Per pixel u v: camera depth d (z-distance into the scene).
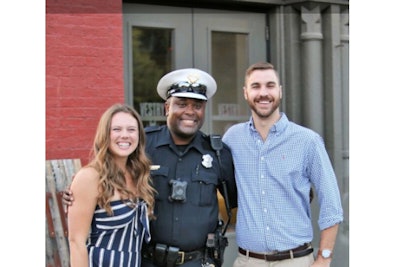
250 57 5.87
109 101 4.88
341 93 5.75
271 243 3.50
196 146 3.56
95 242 3.18
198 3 5.60
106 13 4.85
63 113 4.73
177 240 3.41
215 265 3.55
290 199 3.52
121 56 4.91
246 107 5.86
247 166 3.58
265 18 5.84
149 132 3.65
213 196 3.53
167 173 3.49
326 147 5.78
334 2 5.64
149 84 5.44
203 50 5.66
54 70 4.70
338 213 3.49
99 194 3.11
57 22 4.70
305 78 5.72
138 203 3.22
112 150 3.17
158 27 5.45
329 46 5.71
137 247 3.25
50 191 4.56
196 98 3.49
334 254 5.75
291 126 3.57
